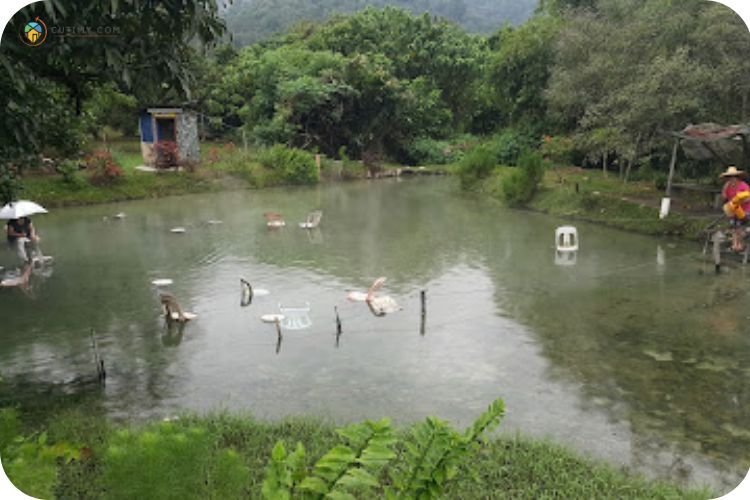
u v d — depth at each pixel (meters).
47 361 7.71
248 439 5.44
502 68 26.56
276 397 6.66
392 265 12.40
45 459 3.42
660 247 13.77
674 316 9.20
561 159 24.12
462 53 35.72
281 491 2.50
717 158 14.91
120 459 2.79
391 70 32.31
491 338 8.41
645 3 16.48
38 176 20.06
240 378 7.17
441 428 2.83
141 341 8.38
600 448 5.62
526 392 6.77
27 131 5.24
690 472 5.20
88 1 4.23
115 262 12.73
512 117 28.75
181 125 23.72
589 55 17.19
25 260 12.78
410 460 2.89
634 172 20.80
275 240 14.80
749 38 12.52
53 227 16.41
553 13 27.42
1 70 4.73
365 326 8.89
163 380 7.12
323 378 7.16
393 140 32.03
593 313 9.40
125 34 4.72
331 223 17.03
